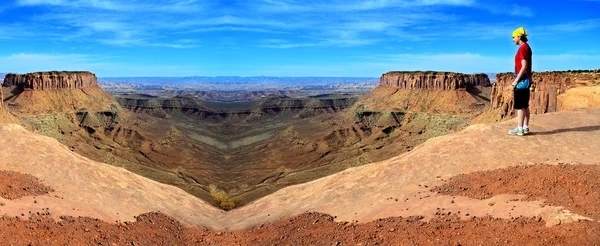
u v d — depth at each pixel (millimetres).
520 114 24609
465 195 19594
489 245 13945
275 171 151500
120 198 27797
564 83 79312
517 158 22391
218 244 22281
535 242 13297
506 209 16453
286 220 24656
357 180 28500
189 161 174500
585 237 12812
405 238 16297
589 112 29203
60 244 17391
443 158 25391
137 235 21656
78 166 29391
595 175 17188
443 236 15602
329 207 25328
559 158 21156
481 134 26594
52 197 22750
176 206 31734
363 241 17453
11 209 18984
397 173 26266
